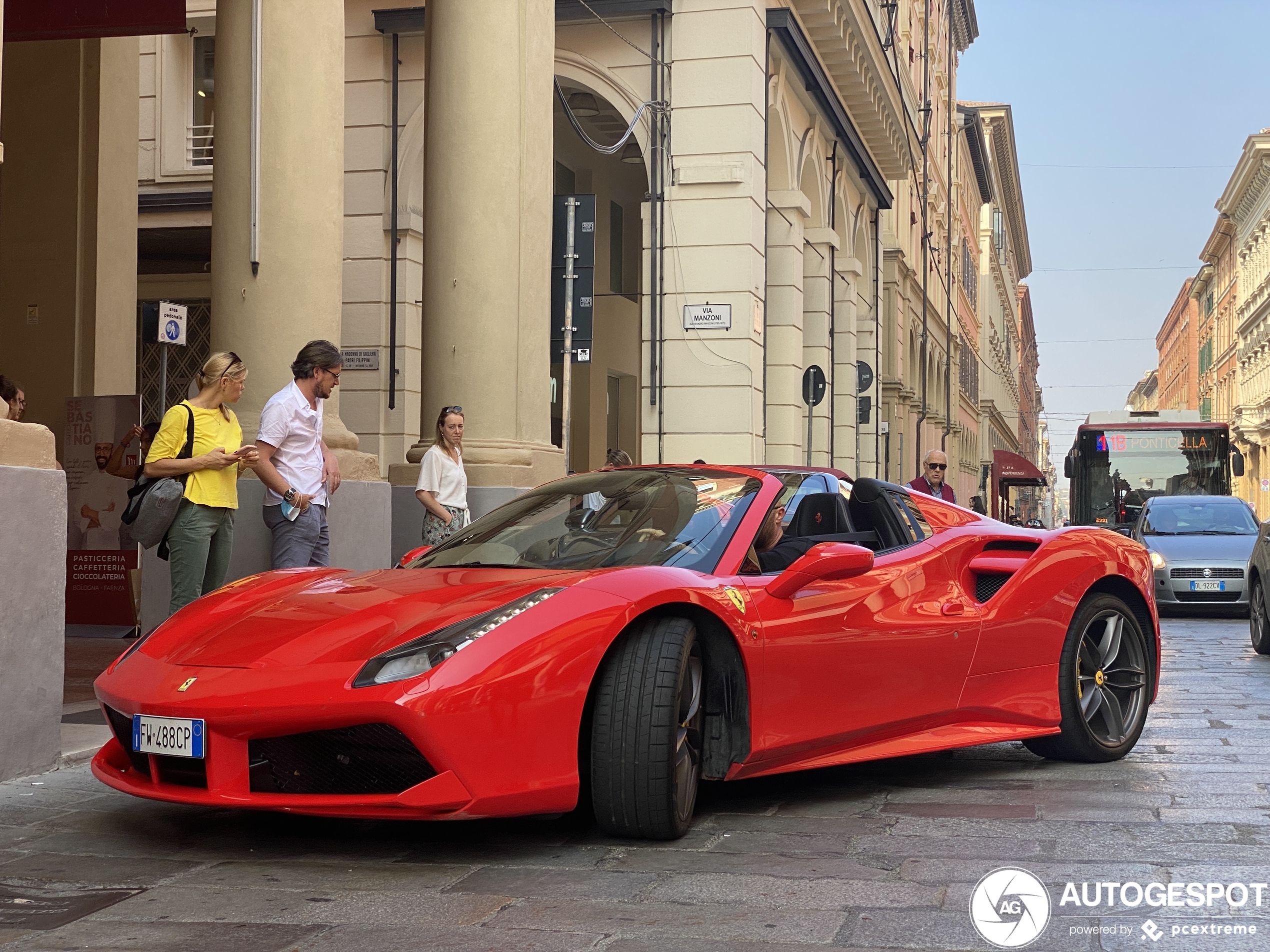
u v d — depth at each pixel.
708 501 4.50
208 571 6.66
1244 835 3.84
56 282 11.98
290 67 7.84
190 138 17.36
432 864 3.51
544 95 10.19
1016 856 3.58
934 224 42.78
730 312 14.73
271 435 6.69
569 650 3.54
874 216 26.25
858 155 22.67
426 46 10.09
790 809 4.25
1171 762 5.18
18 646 4.59
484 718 3.37
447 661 3.40
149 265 20.02
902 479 32.97
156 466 6.27
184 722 3.48
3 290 12.09
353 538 8.05
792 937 2.85
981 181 63.97
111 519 9.74
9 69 12.16
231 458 6.30
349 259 15.15
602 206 22.31
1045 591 5.04
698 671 3.92
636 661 3.69
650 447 14.94
